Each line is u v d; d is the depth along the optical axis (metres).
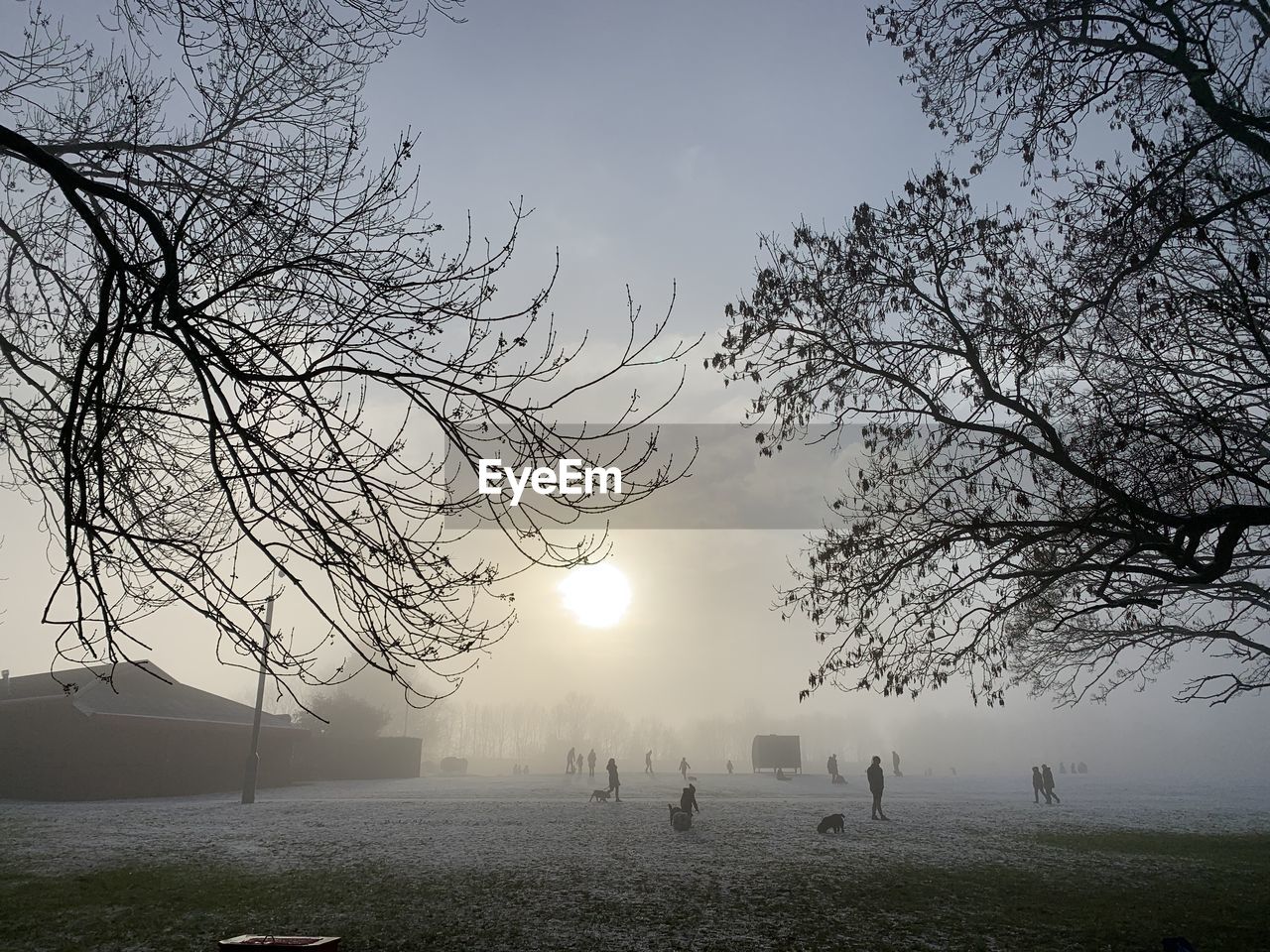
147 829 22.88
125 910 12.29
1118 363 11.57
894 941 10.94
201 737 43.41
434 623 6.18
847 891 14.37
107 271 4.96
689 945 10.73
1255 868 17.06
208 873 15.58
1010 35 10.70
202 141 7.99
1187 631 20.61
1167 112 9.95
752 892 14.17
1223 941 10.76
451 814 28.67
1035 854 19.20
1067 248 12.21
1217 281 10.46
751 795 42.34
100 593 5.28
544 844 20.56
